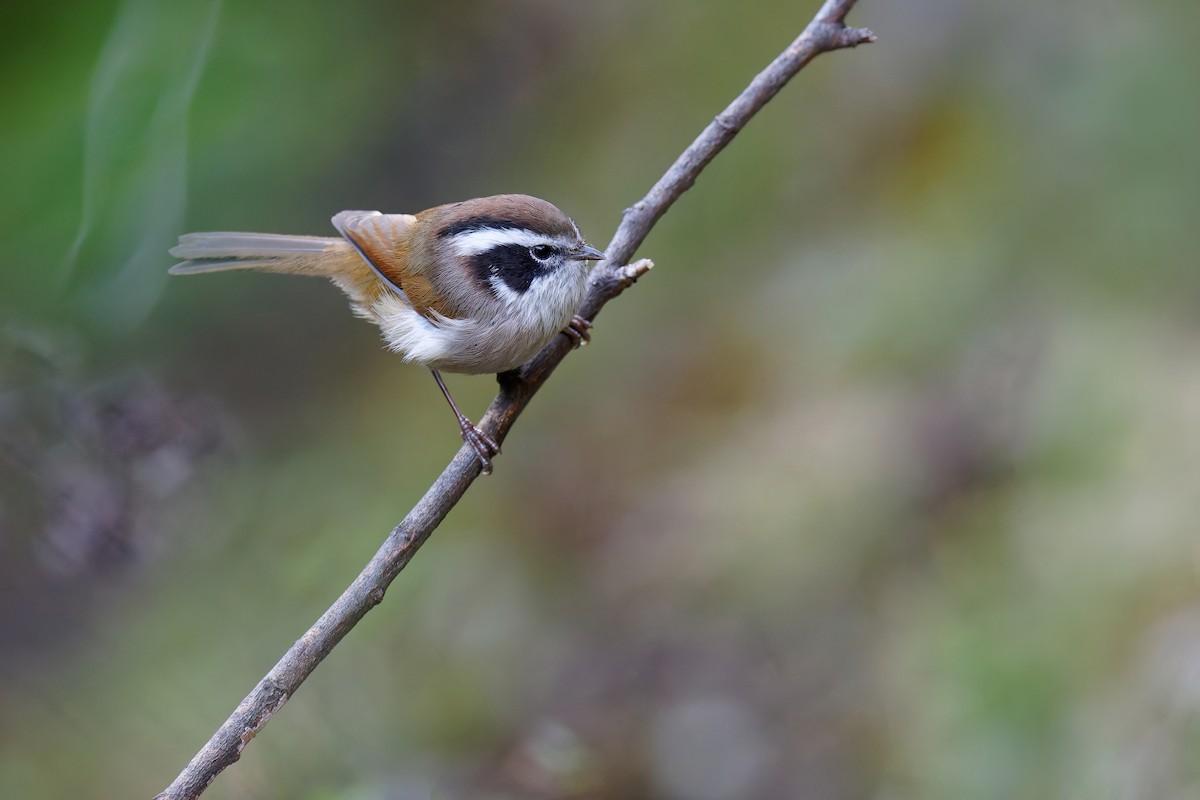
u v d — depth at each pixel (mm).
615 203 16016
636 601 13445
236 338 15703
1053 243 14055
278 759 10383
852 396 14156
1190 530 11820
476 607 13172
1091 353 13266
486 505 14539
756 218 15977
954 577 12617
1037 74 14836
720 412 14922
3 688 11750
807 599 13016
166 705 11664
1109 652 11430
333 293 16484
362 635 12195
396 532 6293
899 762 11602
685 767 12000
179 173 12055
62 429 10734
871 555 13102
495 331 7465
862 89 15828
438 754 11414
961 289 14203
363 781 10352
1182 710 10688
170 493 11664
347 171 14812
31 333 10961
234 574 12664
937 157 15164
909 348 14203
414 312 7836
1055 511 12539
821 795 11672
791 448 14055
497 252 7492
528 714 12383
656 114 16594
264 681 5773
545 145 16797
